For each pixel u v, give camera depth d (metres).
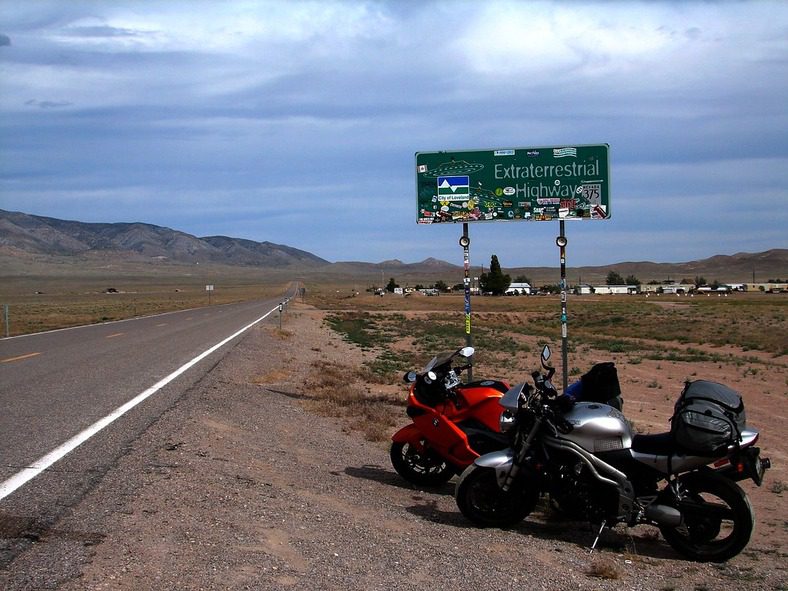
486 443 8.98
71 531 6.44
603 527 7.52
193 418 12.06
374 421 14.47
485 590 6.02
